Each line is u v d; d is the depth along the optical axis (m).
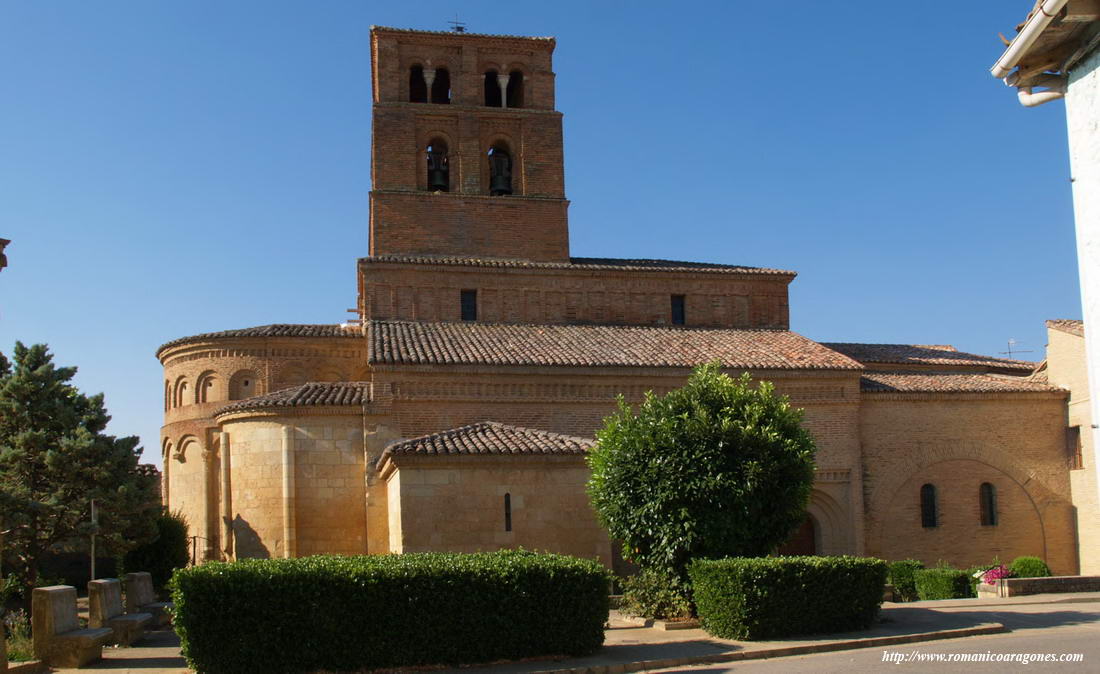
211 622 15.87
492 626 17.17
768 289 41.06
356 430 31.06
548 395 32.38
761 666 16.66
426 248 39.34
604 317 39.28
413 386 31.36
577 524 27.05
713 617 20.09
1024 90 9.07
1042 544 36.34
